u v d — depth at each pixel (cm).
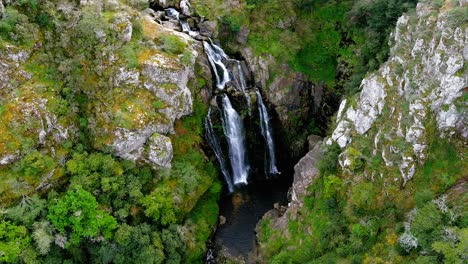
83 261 3362
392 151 3416
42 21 3547
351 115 3884
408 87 3366
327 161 3869
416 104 3250
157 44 4112
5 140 3139
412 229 2962
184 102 4059
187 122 4344
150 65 3831
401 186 3366
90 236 3291
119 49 3775
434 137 3269
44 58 3469
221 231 4322
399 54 3566
